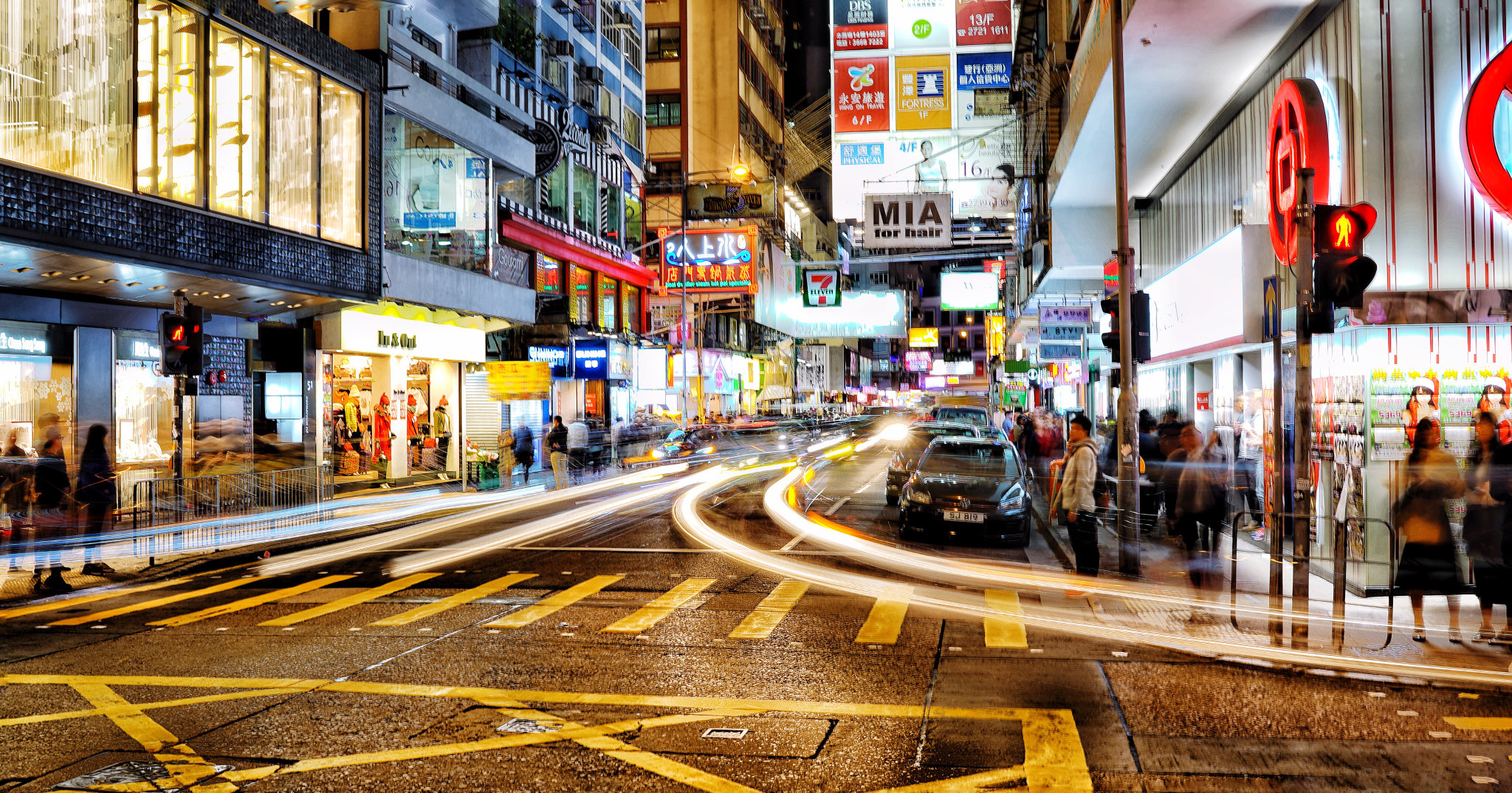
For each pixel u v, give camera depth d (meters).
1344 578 9.49
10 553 12.66
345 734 6.14
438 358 28.48
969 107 42.78
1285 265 12.59
